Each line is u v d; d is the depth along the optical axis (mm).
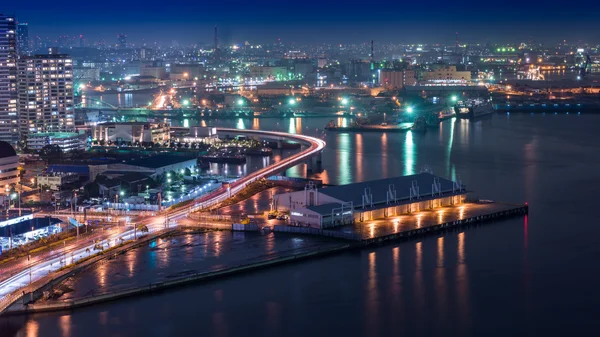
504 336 185125
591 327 189375
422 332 187250
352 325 190875
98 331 185875
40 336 182875
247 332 186250
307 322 192250
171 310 198375
